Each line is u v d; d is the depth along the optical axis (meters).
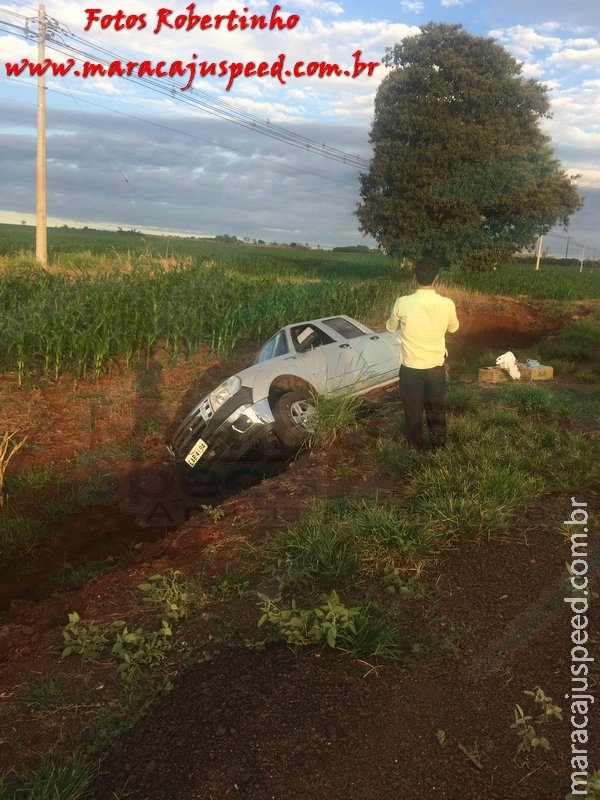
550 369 9.84
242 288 15.54
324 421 6.59
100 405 9.87
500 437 5.90
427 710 2.64
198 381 11.32
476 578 3.65
